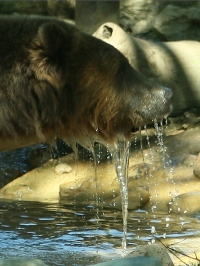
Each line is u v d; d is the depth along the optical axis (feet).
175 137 71.10
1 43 35.32
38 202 62.13
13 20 36.19
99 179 65.82
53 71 35.91
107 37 72.43
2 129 35.55
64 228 50.14
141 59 72.54
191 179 61.82
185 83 75.10
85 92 37.04
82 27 82.28
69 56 36.52
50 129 37.01
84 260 40.91
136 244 45.19
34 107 35.68
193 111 75.66
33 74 35.50
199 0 89.45
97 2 81.46
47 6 96.48
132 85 38.14
